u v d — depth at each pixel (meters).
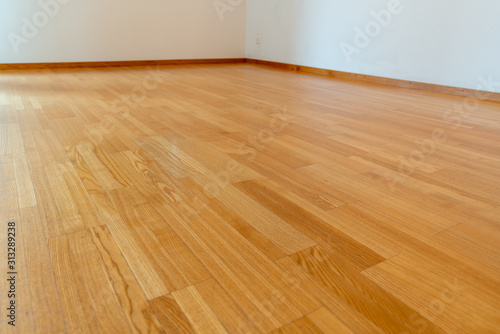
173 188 1.08
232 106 2.24
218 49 4.78
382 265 0.75
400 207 1.01
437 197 1.08
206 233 0.85
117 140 1.52
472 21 2.61
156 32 4.29
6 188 1.05
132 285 0.67
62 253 0.75
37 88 2.64
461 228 0.91
